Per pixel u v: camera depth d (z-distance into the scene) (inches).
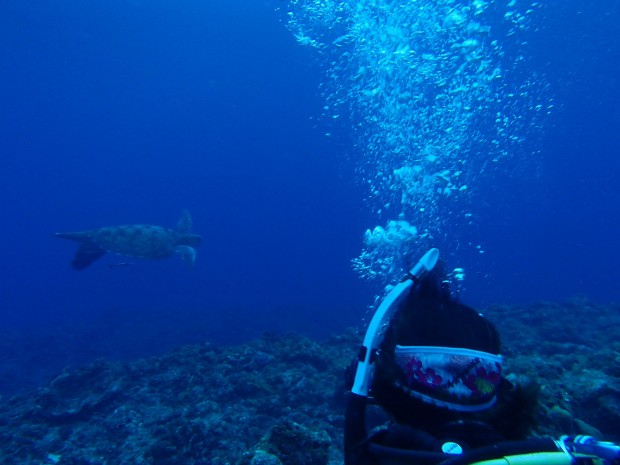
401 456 35.9
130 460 233.6
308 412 254.5
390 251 304.8
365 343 44.3
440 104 431.8
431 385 39.1
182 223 515.5
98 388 315.0
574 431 154.3
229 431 239.1
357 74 444.5
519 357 232.5
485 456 31.8
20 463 248.4
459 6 405.1
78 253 413.1
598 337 416.5
